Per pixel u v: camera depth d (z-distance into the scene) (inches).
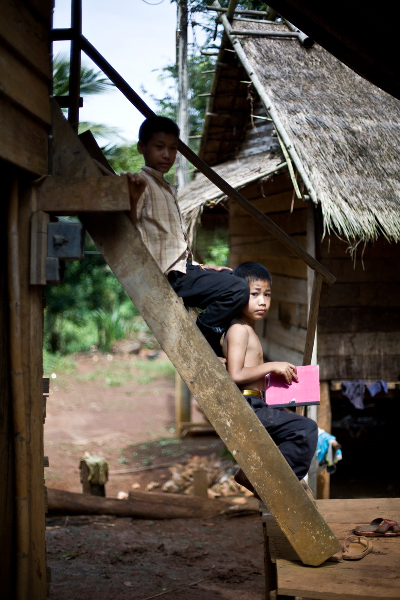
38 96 92.5
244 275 117.0
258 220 133.4
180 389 390.9
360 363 235.0
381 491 265.6
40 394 97.0
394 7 116.0
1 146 78.7
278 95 235.6
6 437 91.2
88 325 716.7
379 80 138.9
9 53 82.1
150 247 105.5
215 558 191.8
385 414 285.4
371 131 231.9
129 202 88.9
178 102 319.9
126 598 154.3
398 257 235.0
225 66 278.8
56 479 303.4
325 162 213.0
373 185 210.4
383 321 235.3
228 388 92.4
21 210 90.7
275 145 248.4
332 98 244.5
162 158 107.2
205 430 385.7
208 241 395.5
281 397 113.3
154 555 193.0
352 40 126.3
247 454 92.5
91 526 223.3
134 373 595.2
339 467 297.1
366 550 100.4
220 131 322.0
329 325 233.0
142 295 92.0
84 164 96.0
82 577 167.6
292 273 259.8
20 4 86.4
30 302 92.7
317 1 120.3
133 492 245.1
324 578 91.7
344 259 232.7
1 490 90.4
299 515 93.7
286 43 266.2
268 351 303.6
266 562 111.1
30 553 92.5
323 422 232.8
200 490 257.1
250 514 241.6
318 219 229.8
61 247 91.7
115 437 390.0
